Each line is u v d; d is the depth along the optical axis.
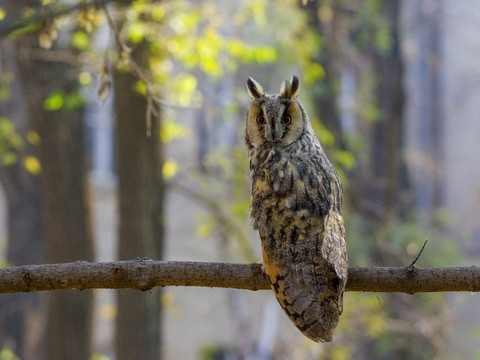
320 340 5.60
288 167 6.09
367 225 21.69
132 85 13.24
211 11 14.28
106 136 29.59
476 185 34.69
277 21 18.45
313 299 5.61
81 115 16.22
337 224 5.89
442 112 35.41
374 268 5.81
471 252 30.16
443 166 32.72
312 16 20.48
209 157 19.31
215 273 5.88
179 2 13.53
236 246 23.45
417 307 19.19
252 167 6.75
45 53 14.29
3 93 17.53
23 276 5.77
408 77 31.75
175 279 5.84
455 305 21.66
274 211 5.90
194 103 15.75
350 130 26.67
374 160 24.23
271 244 5.81
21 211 24.94
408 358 20.05
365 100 24.92
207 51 13.80
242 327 26.56
